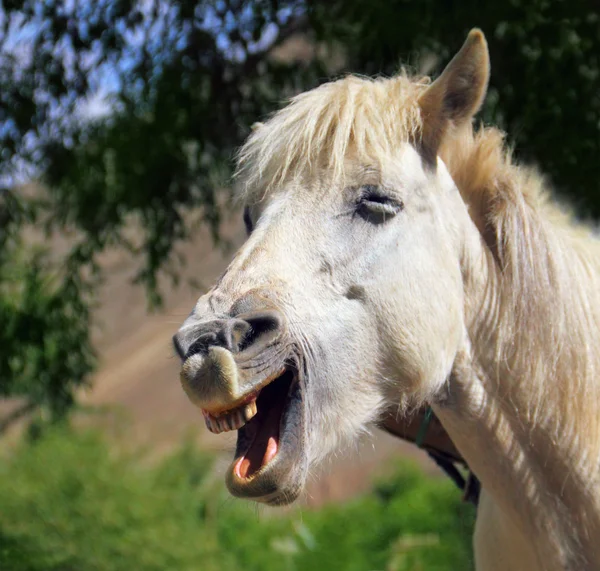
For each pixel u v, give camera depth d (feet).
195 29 19.79
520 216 8.86
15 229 22.49
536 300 8.68
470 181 9.03
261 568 30.48
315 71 19.33
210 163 20.71
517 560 8.98
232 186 12.46
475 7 16.79
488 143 9.07
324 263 8.18
